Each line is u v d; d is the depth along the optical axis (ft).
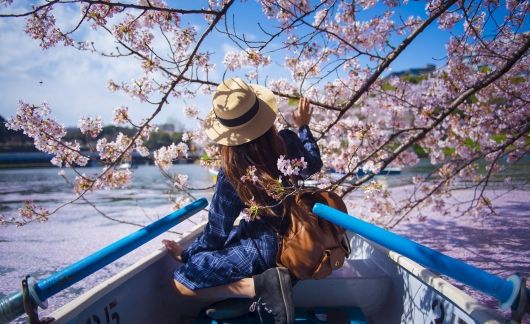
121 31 8.70
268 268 5.45
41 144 8.88
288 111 13.14
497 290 3.31
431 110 12.37
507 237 15.07
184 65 8.85
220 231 5.73
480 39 10.11
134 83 9.46
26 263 14.20
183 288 5.76
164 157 11.37
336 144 13.74
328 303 6.43
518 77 14.43
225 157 5.69
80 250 15.96
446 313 4.53
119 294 5.09
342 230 5.71
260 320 5.69
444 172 15.24
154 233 5.64
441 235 15.89
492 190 25.84
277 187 5.41
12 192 38.06
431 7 10.22
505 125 14.51
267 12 10.80
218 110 5.68
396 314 6.18
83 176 9.52
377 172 11.69
